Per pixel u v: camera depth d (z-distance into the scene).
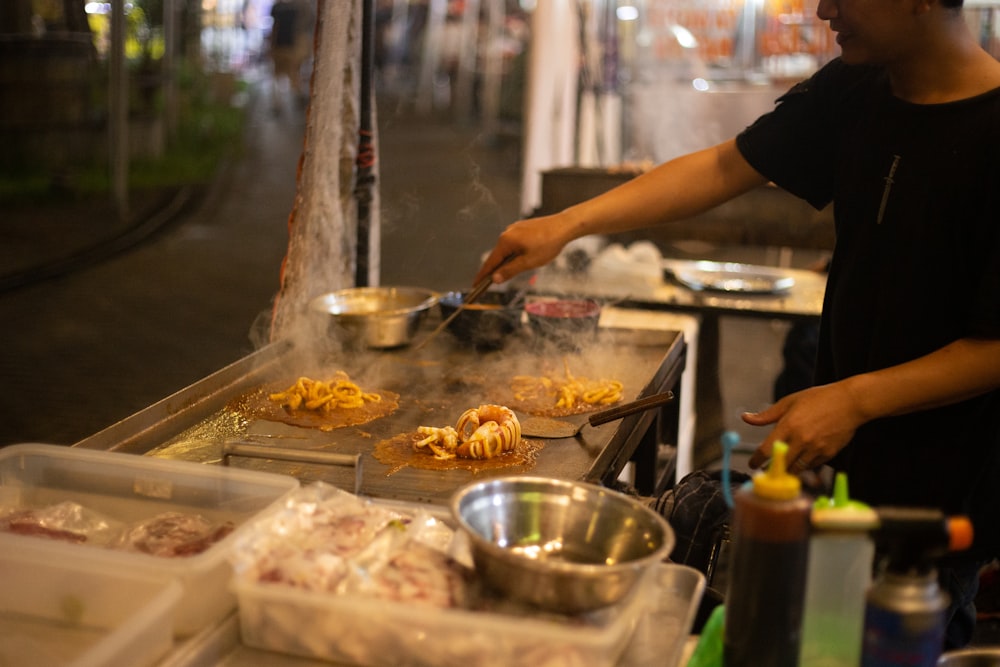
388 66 17.38
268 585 1.22
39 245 7.73
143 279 6.90
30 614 1.28
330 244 2.56
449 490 1.65
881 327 1.87
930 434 1.84
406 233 8.19
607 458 1.84
